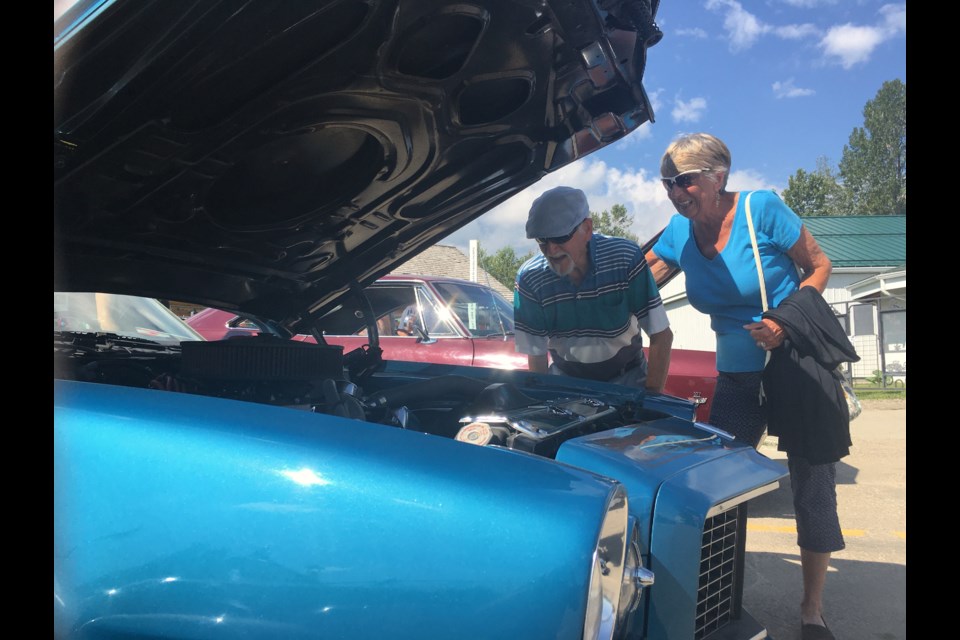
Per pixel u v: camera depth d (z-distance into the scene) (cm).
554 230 246
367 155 204
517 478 103
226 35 130
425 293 513
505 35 167
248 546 93
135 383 192
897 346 1587
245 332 524
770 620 296
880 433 841
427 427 219
